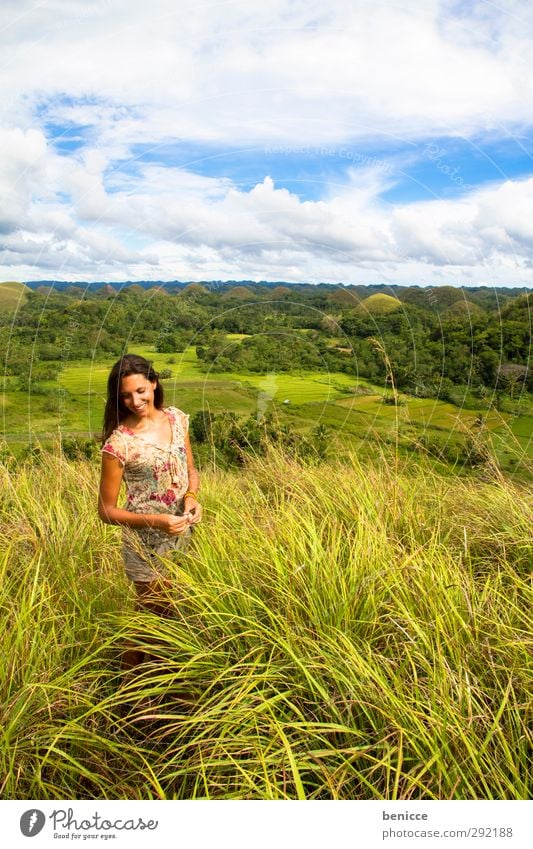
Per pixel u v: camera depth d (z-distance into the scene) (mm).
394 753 1781
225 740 1796
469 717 1744
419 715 1792
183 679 2148
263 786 1746
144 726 2156
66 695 2006
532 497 3615
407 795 1699
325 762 1839
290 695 1996
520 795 1668
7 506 3916
